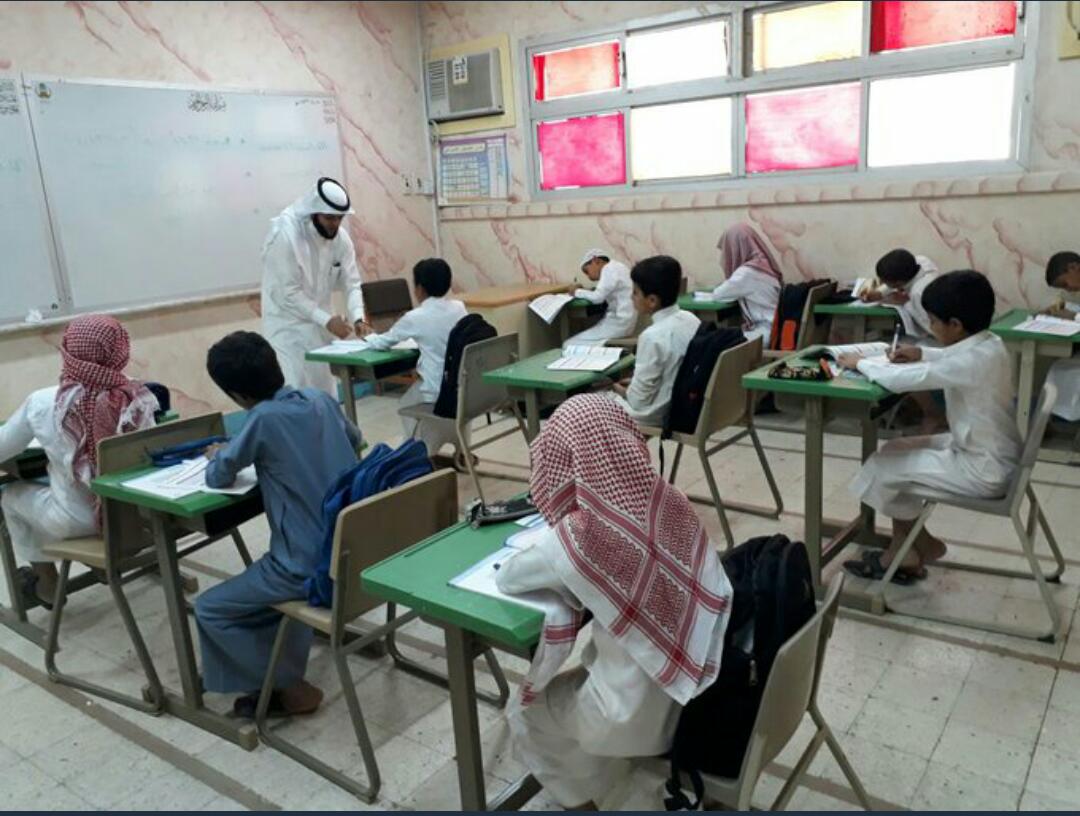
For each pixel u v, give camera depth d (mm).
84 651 2611
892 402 2648
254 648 2070
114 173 4387
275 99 5137
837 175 4715
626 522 1342
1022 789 1785
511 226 6047
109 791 1964
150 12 4500
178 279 4727
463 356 3273
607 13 5301
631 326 4863
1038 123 4086
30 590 2842
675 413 2924
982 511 2303
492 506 1817
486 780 1910
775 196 4848
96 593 3006
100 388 2338
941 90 4316
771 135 4887
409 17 6070
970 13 4180
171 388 4773
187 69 4691
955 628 2420
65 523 2371
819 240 4773
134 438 2236
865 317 4312
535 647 1415
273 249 4148
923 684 2172
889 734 1986
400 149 6086
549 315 4816
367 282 5711
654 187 5398
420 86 6215
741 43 4859
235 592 2029
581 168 5688
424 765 1984
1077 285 3754
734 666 1363
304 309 4160
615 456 1367
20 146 4016
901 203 4461
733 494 3518
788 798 1464
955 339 2320
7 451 2395
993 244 4246
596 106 5488
